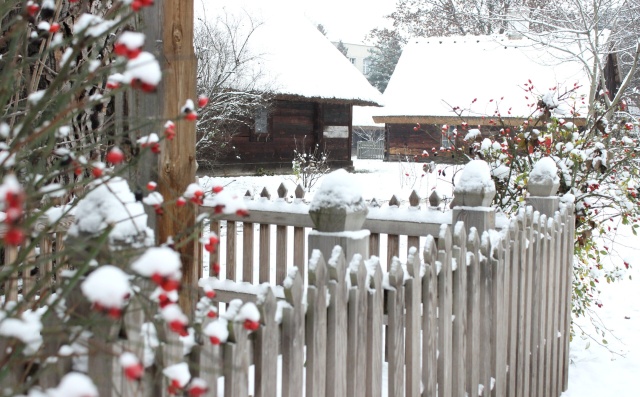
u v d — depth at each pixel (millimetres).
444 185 20344
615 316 7262
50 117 1917
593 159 6117
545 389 4602
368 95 26188
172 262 1257
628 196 6188
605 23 13781
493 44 31828
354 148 52250
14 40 1856
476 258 3354
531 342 4281
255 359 1966
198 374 1743
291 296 2078
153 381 1611
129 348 1512
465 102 29859
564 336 5047
